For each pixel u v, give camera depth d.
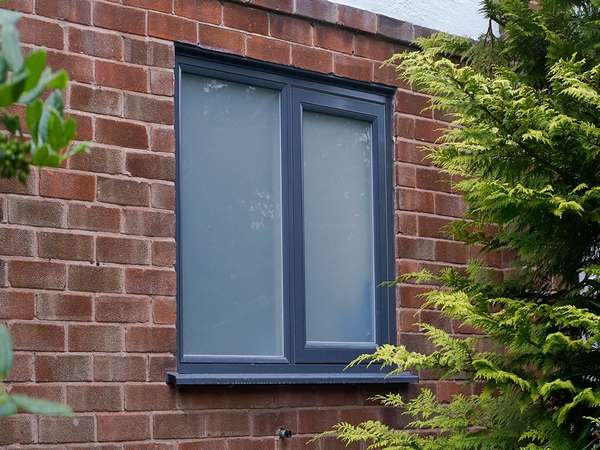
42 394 3.88
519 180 4.25
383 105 5.20
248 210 4.66
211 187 4.56
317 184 4.95
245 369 4.52
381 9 5.18
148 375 4.17
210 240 4.52
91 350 4.02
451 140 5.09
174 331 4.27
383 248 5.11
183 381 4.19
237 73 4.66
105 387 4.04
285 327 4.70
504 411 4.38
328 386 4.76
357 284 5.03
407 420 5.02
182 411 4.26
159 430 4.18
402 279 4.50
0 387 1.25
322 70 4.92
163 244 4.27
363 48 5.09
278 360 4.64
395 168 5.16
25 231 3.91
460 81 3.91
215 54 4.57
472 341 4.24
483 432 4.42
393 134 5.18
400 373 5.00
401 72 5.22
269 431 4.53
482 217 4.38
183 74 4.53
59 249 3.98
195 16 4.50
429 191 5.26
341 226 5.01
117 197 4.16
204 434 4.31
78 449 3.94
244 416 4.45
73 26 4.12
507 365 4.24
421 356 4.14
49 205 3.98
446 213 5.30
